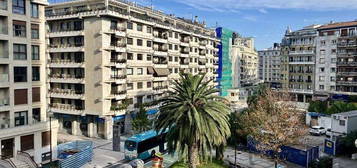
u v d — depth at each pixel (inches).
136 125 1833.2
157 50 2304.4
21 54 1348.4
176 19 2696.9
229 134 1053.8
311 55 3250.5
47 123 1405.0
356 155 1524.4
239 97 4062.5
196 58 2940.5
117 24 1929.1
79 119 1973.4
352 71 2906.0
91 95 1873.8
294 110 1525.6
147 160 1488.7
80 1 2001.7
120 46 1915.6
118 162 1434.5
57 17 1916.8
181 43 2623.0
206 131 992.2
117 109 1893.5
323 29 3154.5
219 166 1337.4
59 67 1959.9
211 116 1005.8
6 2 1280.8
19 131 1291.8
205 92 1057.5
